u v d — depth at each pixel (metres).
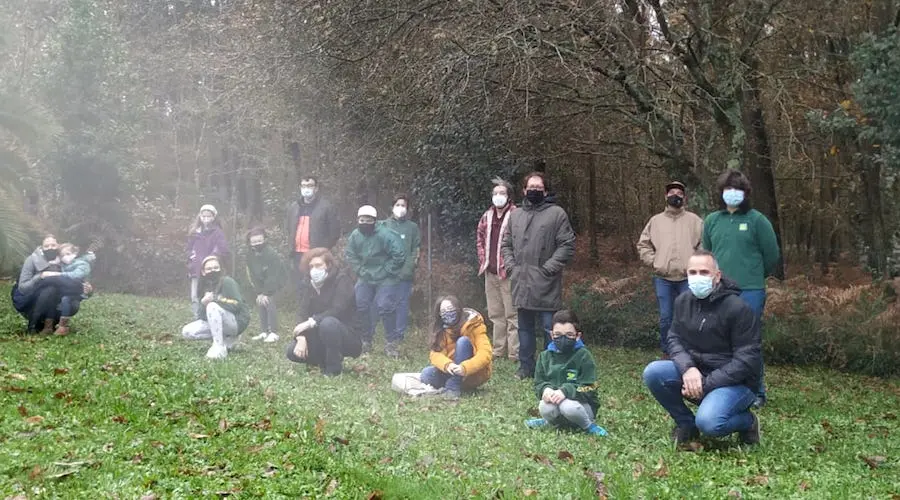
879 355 10.98
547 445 5.78
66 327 9.80
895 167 11.77
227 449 4.93
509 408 7.21
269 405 6.26
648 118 12.69
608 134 17.86
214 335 8.91
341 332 8.38
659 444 6.05
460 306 7.88
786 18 14.40
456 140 14.45
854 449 6.16
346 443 5.36
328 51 13.94
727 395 5.91
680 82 13.30
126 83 20.75
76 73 19.31
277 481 4.38
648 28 12.87
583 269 22.22
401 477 4.61
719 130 14.07
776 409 7.93
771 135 19.41
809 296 12.52
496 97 13.59
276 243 18.25
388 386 7.98
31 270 9.88
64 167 18.53
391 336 10.38
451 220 14.82
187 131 26.27
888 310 11.44
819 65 16.36
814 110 14.25
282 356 9.27
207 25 20.16
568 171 22.27
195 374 7.35
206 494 4.04
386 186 17.38
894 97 11.18
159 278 18.45
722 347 6.06
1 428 5.04
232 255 17.19
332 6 13.14
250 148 21.44
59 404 5.79
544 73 13.37
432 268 14.84
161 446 4.87
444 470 4.88
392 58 13.76
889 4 13.66
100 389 6.30
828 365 11.57
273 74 15.61
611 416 7.05
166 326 11.24
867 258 17.06
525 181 9.34
